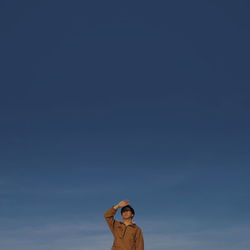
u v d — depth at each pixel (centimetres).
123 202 953
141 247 939
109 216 940
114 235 941
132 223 959
